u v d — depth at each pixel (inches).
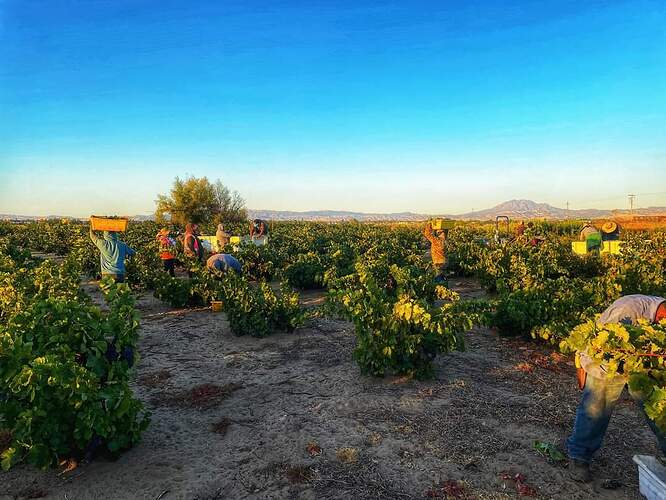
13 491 157.2
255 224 805.9
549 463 170.6
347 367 273.9
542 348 307.7
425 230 511.5
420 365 250.2
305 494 154.9
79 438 159.0
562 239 1027.9
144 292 526.3
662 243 582.2
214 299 437.1
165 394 238.4
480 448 181.2
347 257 637.9
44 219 1804.9
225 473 167.2
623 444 184.5
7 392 159.0
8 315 272.5
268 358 294.4
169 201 2149.4
